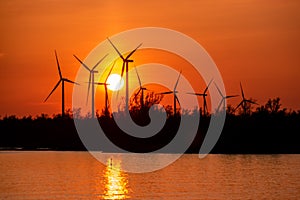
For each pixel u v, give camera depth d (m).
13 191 132.75
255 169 176.38
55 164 190.50
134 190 135.00
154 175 164.12
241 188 137.50
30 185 142.38
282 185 142.12
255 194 128.88
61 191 132.88
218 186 140.88
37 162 196.75
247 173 166.62
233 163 194.62
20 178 156.00
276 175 161.62
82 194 128.88
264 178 155.62
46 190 134.25
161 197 125.31
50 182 147.62
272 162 195.88
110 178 156.88
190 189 136.38
